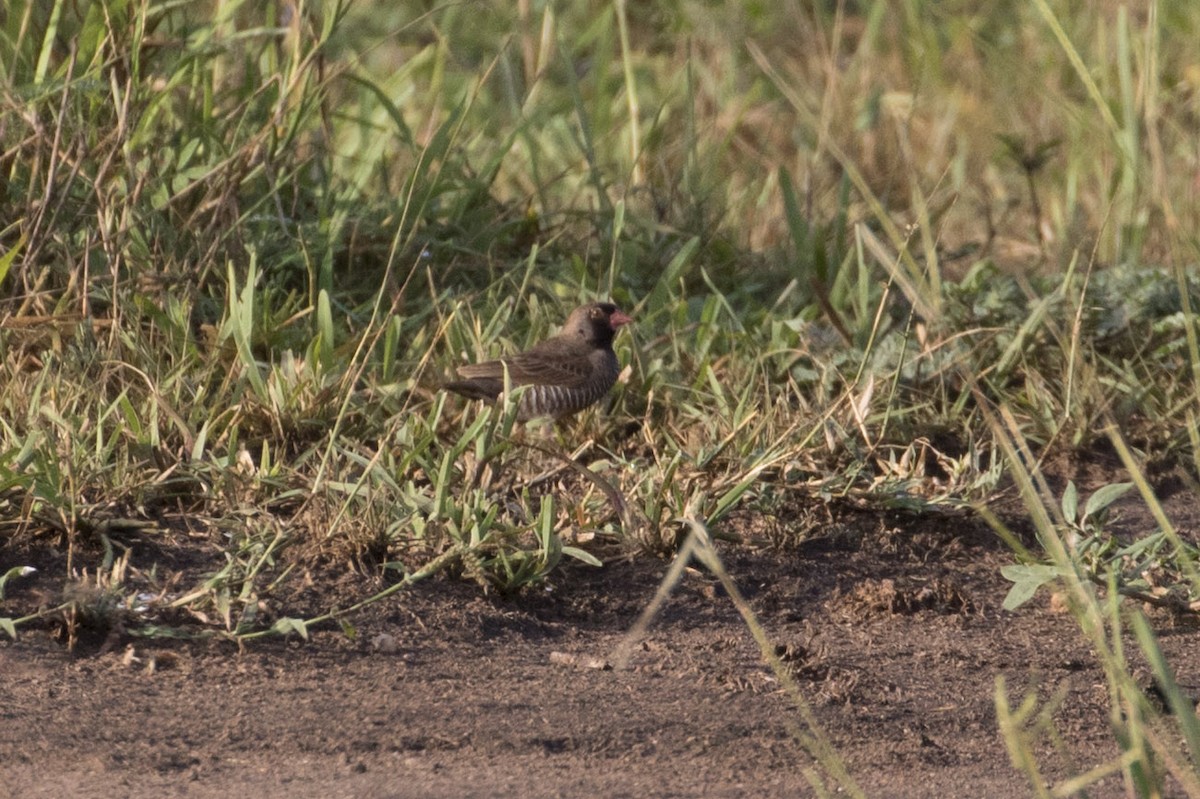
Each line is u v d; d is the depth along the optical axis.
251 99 12.48
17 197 11.93
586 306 11.87
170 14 13.27
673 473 10.02
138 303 11.27
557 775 6.90
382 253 13.34
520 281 13.69
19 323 10.83
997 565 10.11
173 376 10.66
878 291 13.78
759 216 16.92
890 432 11.46
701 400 11.71
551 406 11.31
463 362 11.83
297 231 12.91
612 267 13.12
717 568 6.92
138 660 7.95
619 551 9.77
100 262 11.92
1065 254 16.00
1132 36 17.53
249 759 6.96
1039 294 13.84
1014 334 12.59
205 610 8.44
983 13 21.95
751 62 21.52
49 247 11.80
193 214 12.16
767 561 9.83
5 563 8.75
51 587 8.56
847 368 12.21
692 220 15.03
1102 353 12.88
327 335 11.33
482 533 9.16
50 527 9.02
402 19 21.83
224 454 10.28
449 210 14.07
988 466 11.46
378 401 11.14
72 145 11.63
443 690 7.88
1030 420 11.97
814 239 14.77
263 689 7.75
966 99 18.88
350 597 8.77
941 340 12.30
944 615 9.39
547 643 8.67
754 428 11.01
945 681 8.36
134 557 8.95
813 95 19.56
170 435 10.33
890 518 10.47
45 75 12.20
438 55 17.89
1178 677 8.42
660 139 17.44
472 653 8.41
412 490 9.54
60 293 11.59
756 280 14.77
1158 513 7.24
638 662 8.44
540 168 17.75
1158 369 12.67
